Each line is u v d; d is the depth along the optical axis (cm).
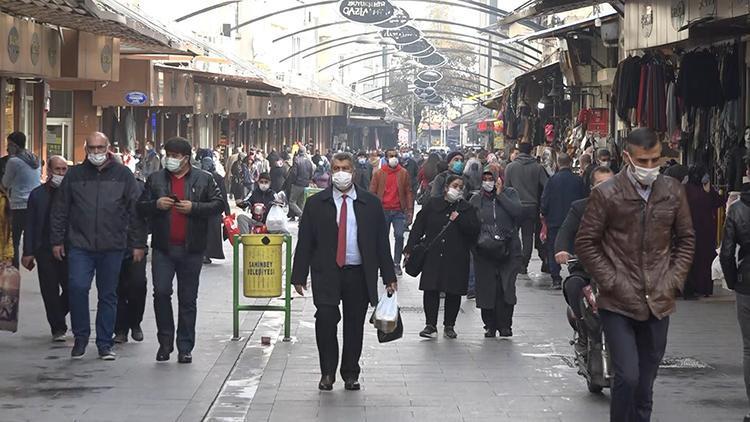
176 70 5650
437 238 2341
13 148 2809
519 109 6512
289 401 1770
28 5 3052
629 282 1367
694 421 1631
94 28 3781
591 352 1789
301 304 2889
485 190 2378
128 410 1677
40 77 3981
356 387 1856
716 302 2864
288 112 9794
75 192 2047
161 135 7138
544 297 3055
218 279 3366
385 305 1861
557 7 3584
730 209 1586
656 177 1379
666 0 3180
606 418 1656
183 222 2031
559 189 3177
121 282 2222
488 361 2117
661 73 3478
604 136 4678
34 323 2450
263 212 3259
